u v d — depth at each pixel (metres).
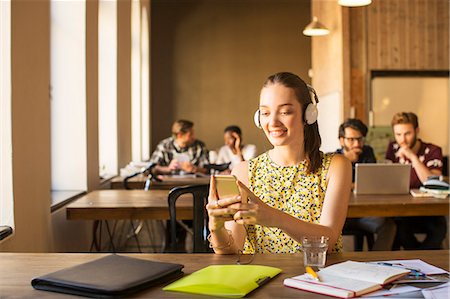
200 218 2.71
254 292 1.50
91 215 3.50
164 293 1.49
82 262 1.81
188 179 5.55
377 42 7.61
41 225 3.48
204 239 2.69
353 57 7.60
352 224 4.28
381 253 1.91
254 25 12.12
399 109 7.65
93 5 5.09
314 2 9.39
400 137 4.38
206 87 12.12
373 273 1.58
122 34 7.17
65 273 1.58
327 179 2.08
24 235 3.12
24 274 1.67
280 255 1.90
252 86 12.13
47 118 3.67
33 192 3.31
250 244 2.07
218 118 12.13
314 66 9.42
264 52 12.12
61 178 4.73
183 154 6.51
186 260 1.83
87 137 4.78
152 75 12.10
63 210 4.10
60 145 4.72
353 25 7.60
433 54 7.66
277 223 1.77
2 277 1.64
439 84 7.70
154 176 5.21
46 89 3.64
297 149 2.08
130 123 8.05
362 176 3.90
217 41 12.12
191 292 1.49
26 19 3.17
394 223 4.04
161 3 12.06
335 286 1.49
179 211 3.48
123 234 6.70
